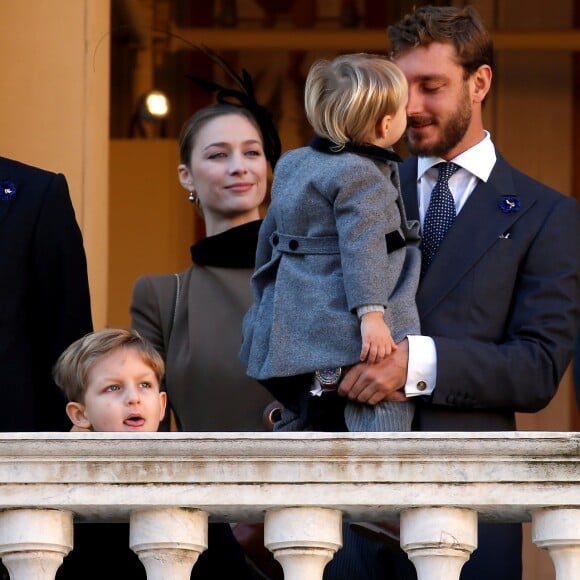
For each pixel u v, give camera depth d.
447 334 21.05
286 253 20.77
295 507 17.14
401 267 20.61
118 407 20.00
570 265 21.39
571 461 17.11
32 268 21.80
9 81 28.30
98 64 28.72
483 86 21.86
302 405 20.53
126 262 37.84
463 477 17.14
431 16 21.64
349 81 20.50
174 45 39.03
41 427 21.55
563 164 39.59
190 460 17.12
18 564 17.08
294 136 39.75
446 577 17.14
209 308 23.78
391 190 20.47
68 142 28.23
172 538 17.06
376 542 20.09
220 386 23.31
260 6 39.47
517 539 20.69
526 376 20.73
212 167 24.48
